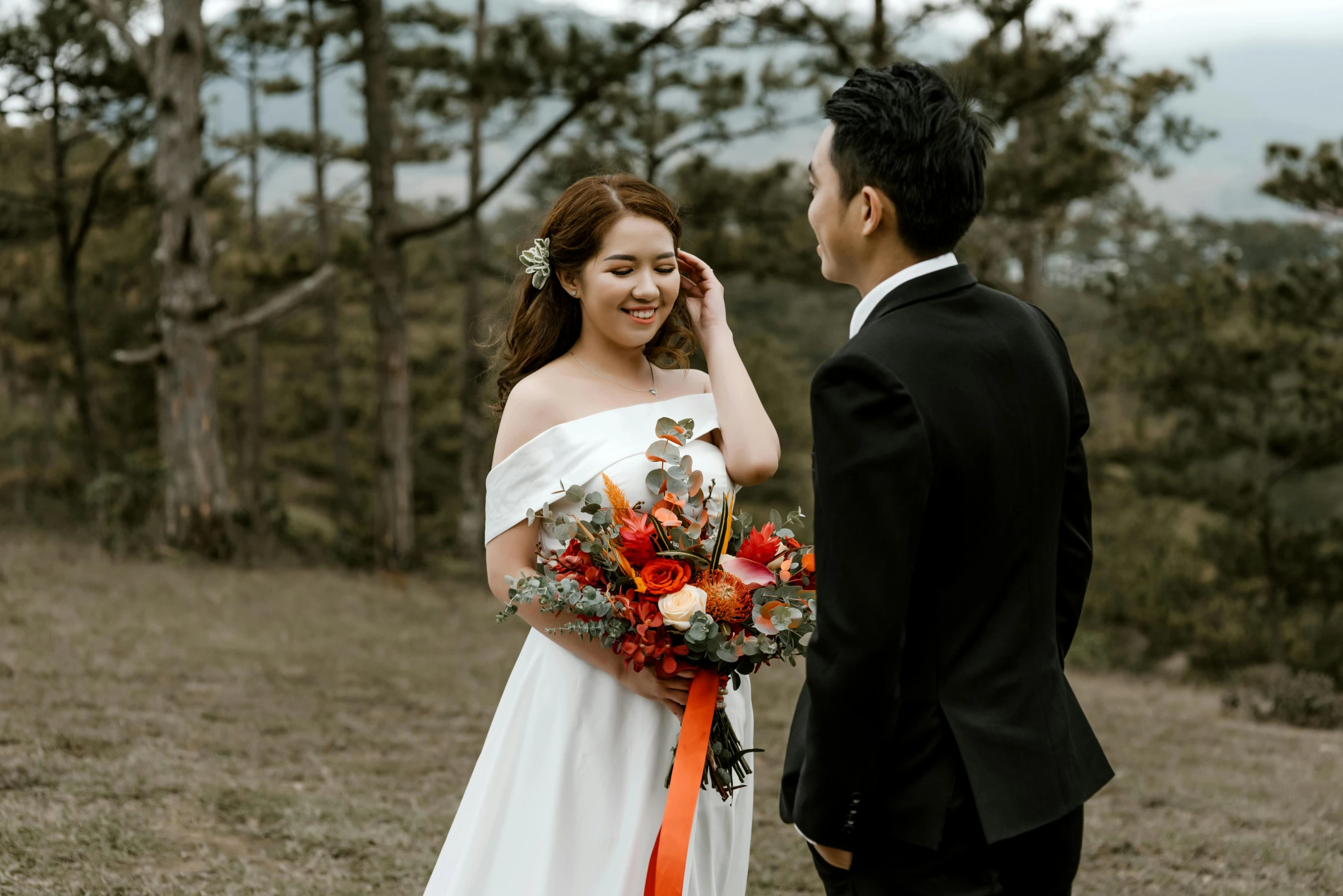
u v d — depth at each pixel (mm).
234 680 6609
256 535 17406
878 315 1886
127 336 23188
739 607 2154
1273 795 5305
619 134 19266
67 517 18016
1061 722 1842
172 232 12984
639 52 14828
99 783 4203
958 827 1752
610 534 2225
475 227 21953
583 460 2301
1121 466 20219
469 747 5535
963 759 1735
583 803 2307
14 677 5918
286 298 13664
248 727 5457
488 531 2371
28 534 13812
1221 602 15742
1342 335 16312
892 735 1725
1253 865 4066
